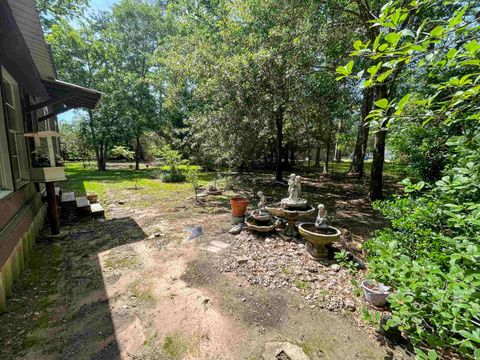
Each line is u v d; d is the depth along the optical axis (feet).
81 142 59.06
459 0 4.57
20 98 13.73
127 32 54.44
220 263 10.89
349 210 20.75
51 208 13.69
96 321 7.33
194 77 28.37
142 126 50.90
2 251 8.31
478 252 3.93
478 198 6.05
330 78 22.80
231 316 7.56
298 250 11.96
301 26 18.88
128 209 20.44
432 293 4.23
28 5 9.16
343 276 9.78
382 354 6.21
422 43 3.91
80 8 33.53
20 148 13.67
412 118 5.09
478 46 3.65
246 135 25.86
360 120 32.83
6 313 7.66
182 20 40.68
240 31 25.36
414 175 14.66
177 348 6.38
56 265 10.76
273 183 33.12
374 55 4.20
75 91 15.23
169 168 36.32
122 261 11.13
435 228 7.02
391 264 5.57
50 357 6.07
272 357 6.11
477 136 4.88
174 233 14.73
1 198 9.38
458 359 5.83
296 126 29.91
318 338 6.73
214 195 26.18
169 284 9.30
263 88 22.77
